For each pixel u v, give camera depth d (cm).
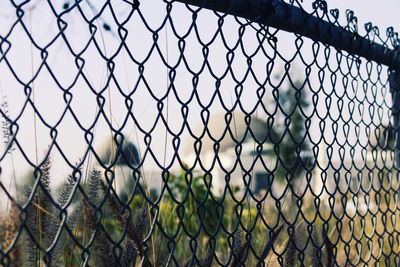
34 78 115
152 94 138
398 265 245
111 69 130
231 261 169
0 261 105
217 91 156
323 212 383
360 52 224
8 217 108
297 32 188
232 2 161
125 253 144
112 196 136
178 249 245
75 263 152
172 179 394
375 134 237
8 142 114
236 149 163
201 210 151
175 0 145
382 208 362
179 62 145
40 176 114
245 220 332
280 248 184
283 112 180
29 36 115
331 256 194
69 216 142
